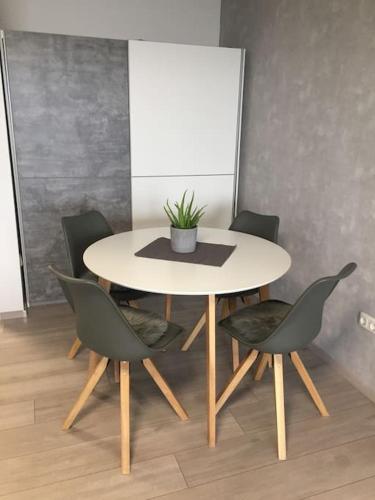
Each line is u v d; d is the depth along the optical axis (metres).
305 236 2.78
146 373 2.45
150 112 3.21
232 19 3.54
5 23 3.25
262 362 2.33
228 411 2.13
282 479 1.73
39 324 3.00
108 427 2.01
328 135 2.48
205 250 2.27
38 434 1.95
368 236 2.23
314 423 2.06
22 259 3.19
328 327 2.59
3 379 2.35
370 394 2.26
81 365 2.51
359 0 2.15
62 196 3.16
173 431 1.99
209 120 3.37
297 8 2.67
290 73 2.80
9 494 1.64
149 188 3.37
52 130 3.00
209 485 1.70
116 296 2.46
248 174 3.49
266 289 2.49
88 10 3.40
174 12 3.62
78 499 1.62
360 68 2.19
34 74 2.86
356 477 1.75
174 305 3.34
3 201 2.90
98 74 3.01
